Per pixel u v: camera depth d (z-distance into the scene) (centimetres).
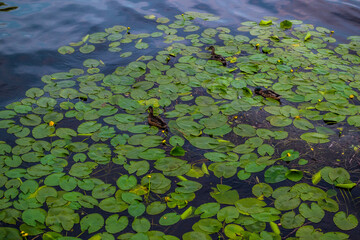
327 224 309
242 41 615
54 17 681
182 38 620
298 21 696
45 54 563
